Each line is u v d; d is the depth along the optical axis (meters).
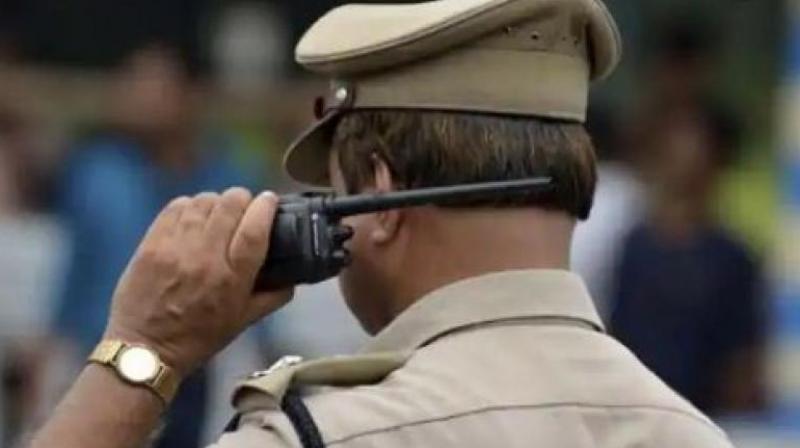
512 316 8.02
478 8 7.96
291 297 7.98
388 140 8.08
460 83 8.02
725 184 22.67
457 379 7.89
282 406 7.83
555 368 7.94
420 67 8.05
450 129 8.01
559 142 8.05
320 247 7.83
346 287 8.29
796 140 21.25
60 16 31.55
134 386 7.77
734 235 20.30
